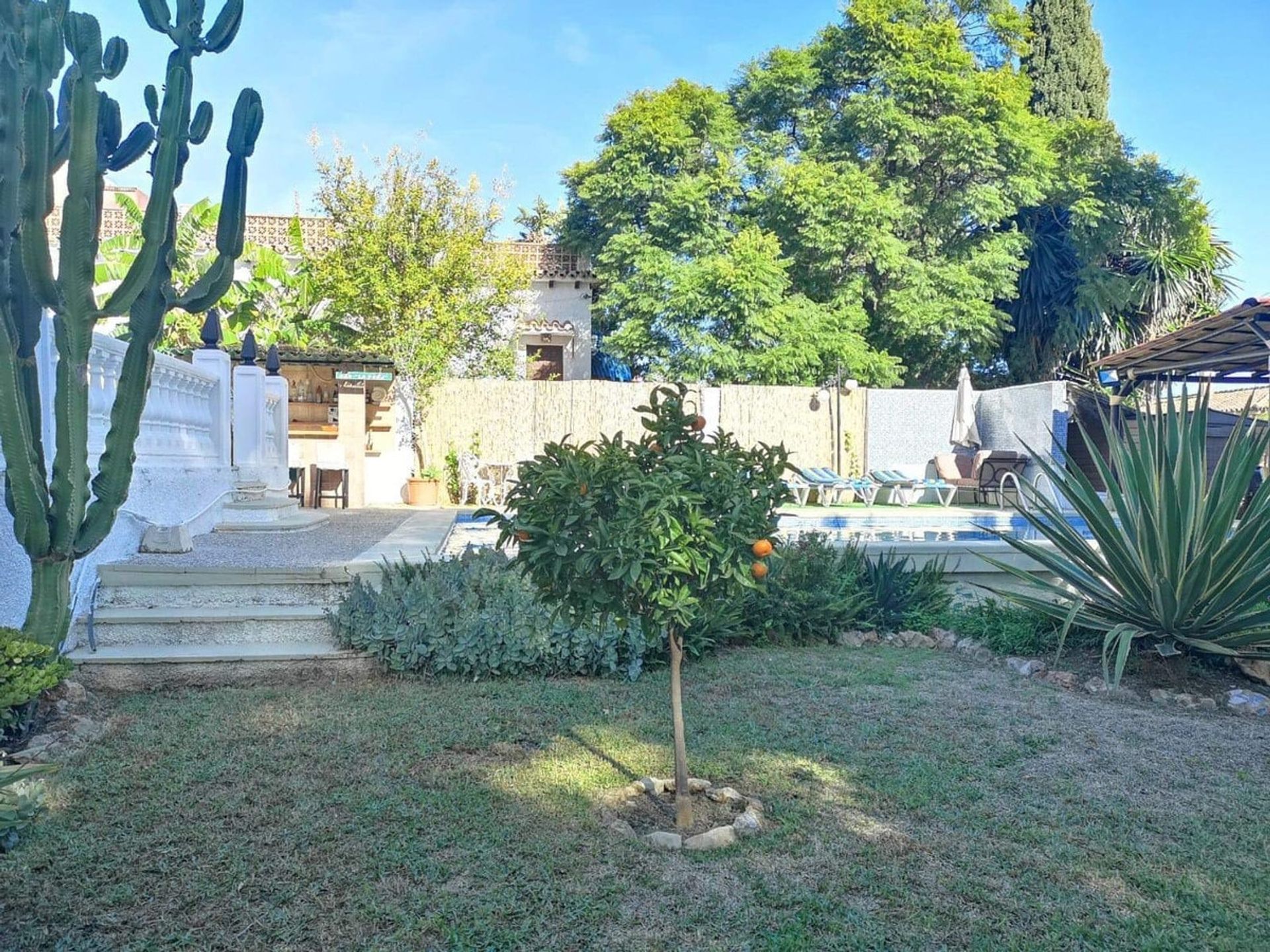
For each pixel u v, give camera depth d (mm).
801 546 7754
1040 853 3369
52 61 4129
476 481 17000
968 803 3818
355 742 4367
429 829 3420
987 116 22734
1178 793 3980
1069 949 2719
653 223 22422
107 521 4734
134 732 4469
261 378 9695
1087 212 22094
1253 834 3557
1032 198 22359
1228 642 5754
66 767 3980
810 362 21141
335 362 14891
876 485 18609
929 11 24141
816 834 3490
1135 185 23328
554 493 3297
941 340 23578
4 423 4246
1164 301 23234
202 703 5020
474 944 2660
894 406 20438
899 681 5832
